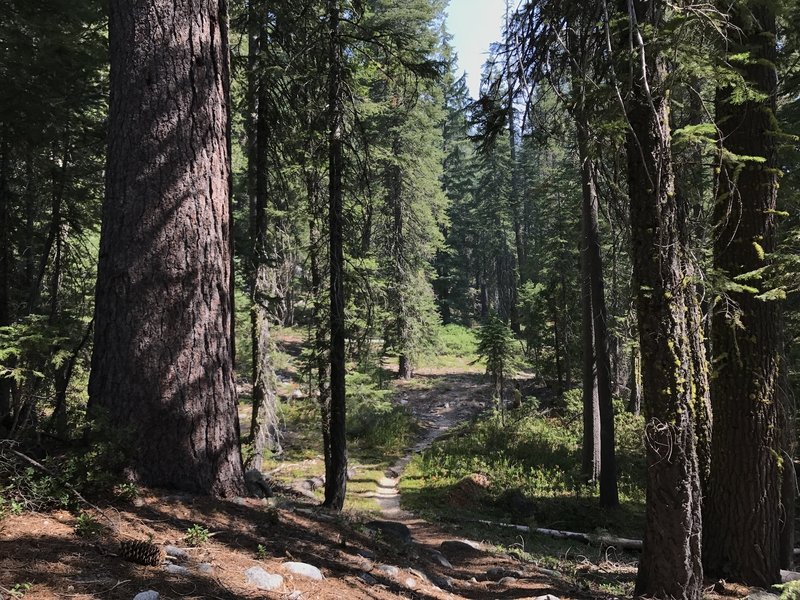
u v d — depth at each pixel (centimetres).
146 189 426
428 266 2911
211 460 439
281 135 997
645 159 474
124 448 387
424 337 2709
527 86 537
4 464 326
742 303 659
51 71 777
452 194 5053
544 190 1587
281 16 923
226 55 488
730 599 591
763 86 652
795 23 643
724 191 675
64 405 521
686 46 414
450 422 2481
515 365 2386
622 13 449
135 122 431
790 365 1065
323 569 377
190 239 436
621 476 1608
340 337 957
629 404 2145
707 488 687
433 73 953
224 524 390
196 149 445
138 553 285
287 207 1145
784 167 847
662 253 470
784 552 733
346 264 1067
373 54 1001
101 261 430
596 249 1424
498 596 509
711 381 685
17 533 285
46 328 495
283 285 1393
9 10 765
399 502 1427
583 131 525
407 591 404
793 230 654
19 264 1034
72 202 917
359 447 2031
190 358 430
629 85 394
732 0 469
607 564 894
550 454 1788
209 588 282
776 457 645
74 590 242
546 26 519
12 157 874
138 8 436
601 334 1394
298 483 1383
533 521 1265
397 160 1204
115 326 417
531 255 2844
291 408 2148
